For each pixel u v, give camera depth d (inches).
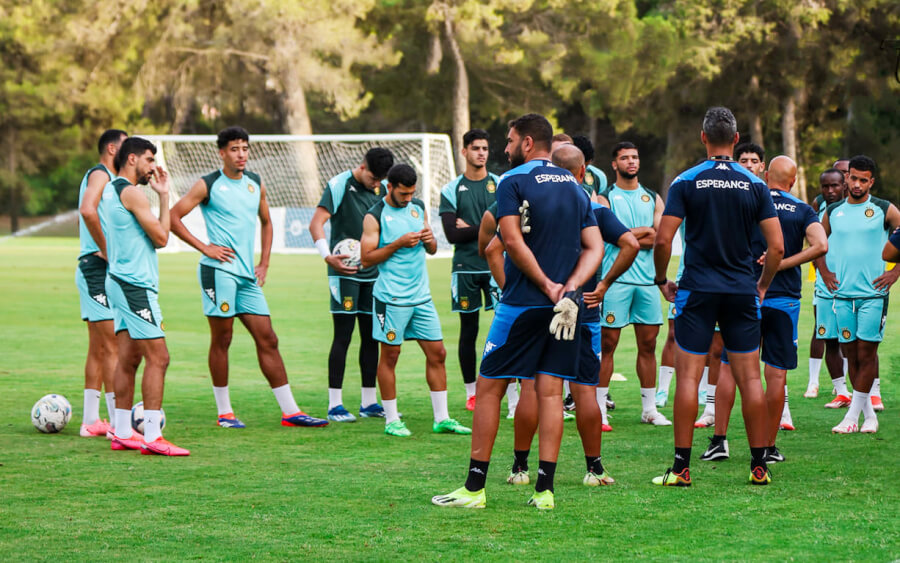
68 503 761.0
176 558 624.4
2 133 6860.2
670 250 837.8
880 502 763.4
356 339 1882.4
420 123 6993.1
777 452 917.8
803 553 631.2
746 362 831.1
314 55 5408.5
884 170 6166.3
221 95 5880.9
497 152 7126.0
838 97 6087.6
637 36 5595.5
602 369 1098.7
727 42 5600.4
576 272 751.7
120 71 5600.4
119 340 967.0
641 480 850.1
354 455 956.0
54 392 1294.3
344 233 1183.6
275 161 5285.4
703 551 637.3
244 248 1094.4
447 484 831.1
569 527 696.4
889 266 1310.3
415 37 5851.4
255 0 5182.1
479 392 764.0
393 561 619.2
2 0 5767.7
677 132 6304.1
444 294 2669.8
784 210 946.7
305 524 703.1
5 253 4475.9
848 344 1156.5
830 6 5595.5
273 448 987.9
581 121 7081.7
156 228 944.9
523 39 5644.7
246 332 1968.5
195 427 1099.3
